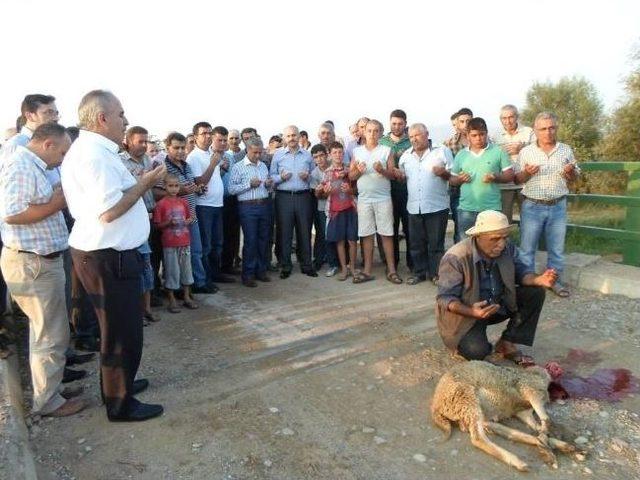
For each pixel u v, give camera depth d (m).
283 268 7.38
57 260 3.71
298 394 4.04
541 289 4.16
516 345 4.74
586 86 17.69
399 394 3.98
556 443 3.21
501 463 3.15
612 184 13.37
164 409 3.86
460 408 3.38
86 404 3.95
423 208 6.49
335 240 7.05
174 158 5.99
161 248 6.22
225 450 3.36
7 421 3.33
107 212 3.21
